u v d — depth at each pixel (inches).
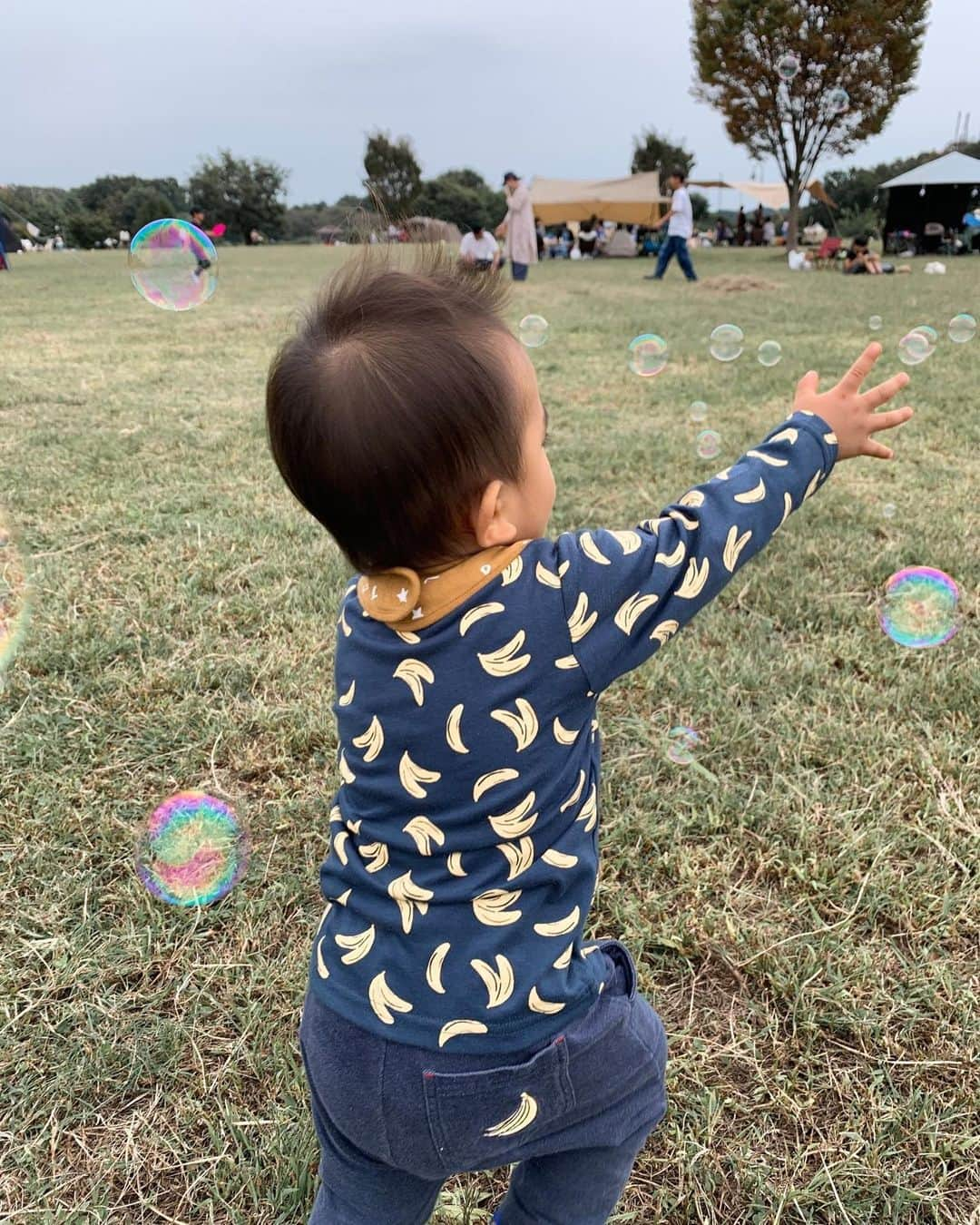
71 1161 49.6
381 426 29.8
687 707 84.6
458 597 32.5
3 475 143.9
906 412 38.8
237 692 87.6
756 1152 48.9
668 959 60.1
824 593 103.1
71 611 100.1
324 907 64.6
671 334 275.9
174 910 63.9
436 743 32.9
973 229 754.8
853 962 58.6
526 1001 32.8
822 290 416.5
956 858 65.8
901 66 711.7
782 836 69.1
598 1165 37.7
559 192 1143.0
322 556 114.4
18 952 60.9
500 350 31.9
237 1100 52.4
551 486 34.9
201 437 167.0
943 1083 51.8
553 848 34.1
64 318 350.9
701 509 36.1
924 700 83.7
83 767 77.7
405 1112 33.0
